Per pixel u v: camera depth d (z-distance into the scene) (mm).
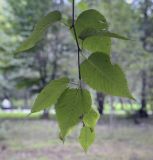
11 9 20562
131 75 16812
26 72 21422
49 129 18375
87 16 984
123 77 879
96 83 892
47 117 22875
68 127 912
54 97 917
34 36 943
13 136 15906
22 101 27531
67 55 20469
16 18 20094
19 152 12445
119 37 884
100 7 15164
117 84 882
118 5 15773
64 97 915
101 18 979
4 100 26672
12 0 20359
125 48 15977
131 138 15367
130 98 873
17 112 27984
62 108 913
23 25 19844
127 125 19359
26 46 947
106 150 12711
